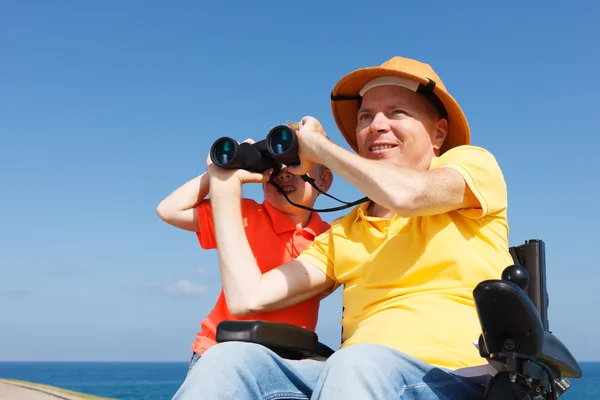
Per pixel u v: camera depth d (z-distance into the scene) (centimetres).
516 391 178
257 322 230
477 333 229
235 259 279
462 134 294
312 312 305
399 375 197
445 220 248
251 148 291
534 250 255
